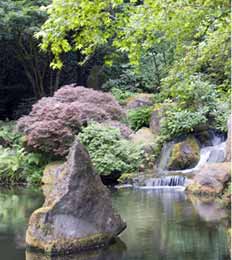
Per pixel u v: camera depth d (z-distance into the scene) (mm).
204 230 6578
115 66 17781
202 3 4750
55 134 12297
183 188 10602
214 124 12852
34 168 12609
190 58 5766
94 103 13219
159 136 12875
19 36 16453
